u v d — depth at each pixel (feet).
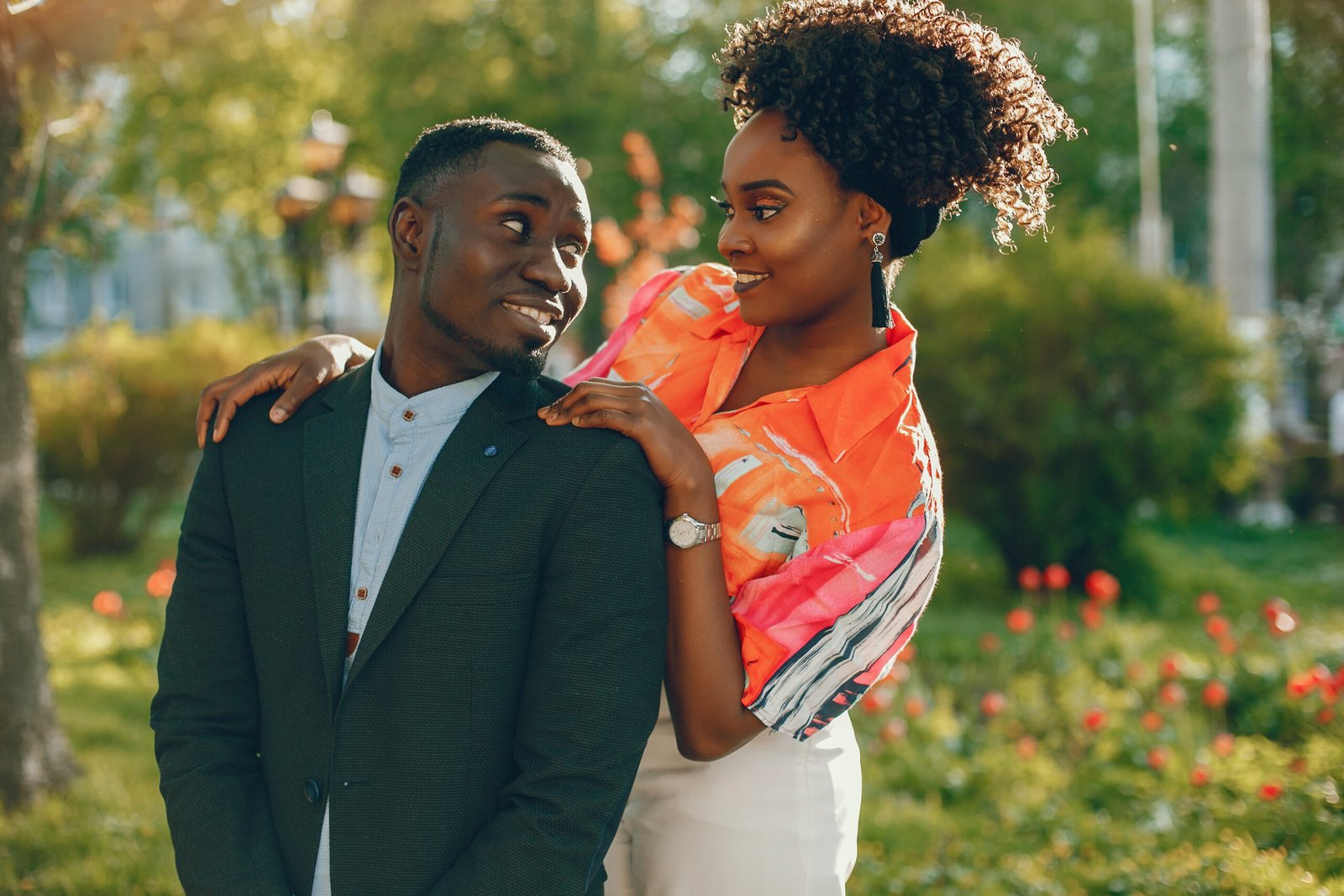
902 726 16.83
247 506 5.69
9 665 14.28
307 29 53.42
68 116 14.70
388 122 59.16
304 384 5.97
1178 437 30.07
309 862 5.39
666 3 62.85
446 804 5.27
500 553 5.34
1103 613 25.91
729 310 7.04
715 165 56.85
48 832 13.09
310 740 5.42
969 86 6.29
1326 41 24.79
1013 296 30.73
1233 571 35.42
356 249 46.60
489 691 5.32
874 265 6.40
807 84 6.06
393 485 5.54
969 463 31.32
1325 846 12.07
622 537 5.40
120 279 104.27
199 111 58.80
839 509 6.30
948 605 30.45
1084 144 62.54
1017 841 13.84
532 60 60.29
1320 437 46.24
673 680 6.00
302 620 5.49
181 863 5.45
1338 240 40.37
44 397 37.96
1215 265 30.14
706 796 6.54
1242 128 28.22
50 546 41.27
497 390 5.67
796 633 6.08
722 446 6.50
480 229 5.34
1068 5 62.18
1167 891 11.66
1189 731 16.63
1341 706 15.98
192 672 5.71
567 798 5.19
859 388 6.40
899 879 12.58
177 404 38.91
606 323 31.19
